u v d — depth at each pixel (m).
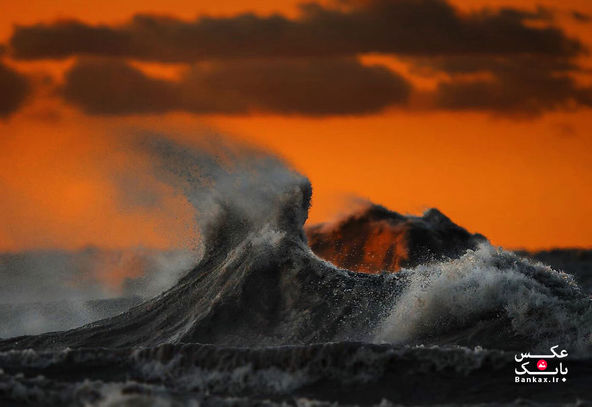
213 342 60.06
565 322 54.06
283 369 46.53
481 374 45.59
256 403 40.53
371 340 57.12
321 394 44.59
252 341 59.28
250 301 64.06
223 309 63.31
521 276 59.47
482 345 53.31
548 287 59.59
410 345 54.97
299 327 60.16
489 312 56.66
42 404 40.34
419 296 58.75
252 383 46.03
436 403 42.84
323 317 60.94
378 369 45.97
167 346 48.72
